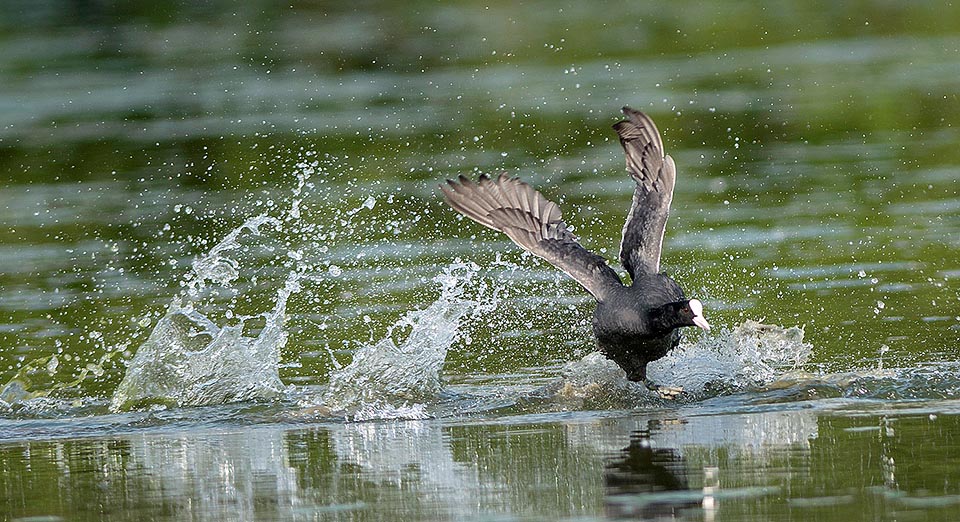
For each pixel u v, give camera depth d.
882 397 10.34
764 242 16.33
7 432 10.43
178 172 21.70
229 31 34.66
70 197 20.36
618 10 35.62
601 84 27.25
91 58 32.03
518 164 21.00
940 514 7.18
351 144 22.81
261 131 23.86
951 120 23.17
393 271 15.82
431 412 10.66
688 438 9.28
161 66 30.84
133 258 16.86
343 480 8.56
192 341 12.98
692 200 18.83
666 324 10.35
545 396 11.04
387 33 33.62
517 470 8.59
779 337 11.67
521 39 32.53
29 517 7.98
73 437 10.22
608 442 9.27
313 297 14.82
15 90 28.73
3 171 22.22
